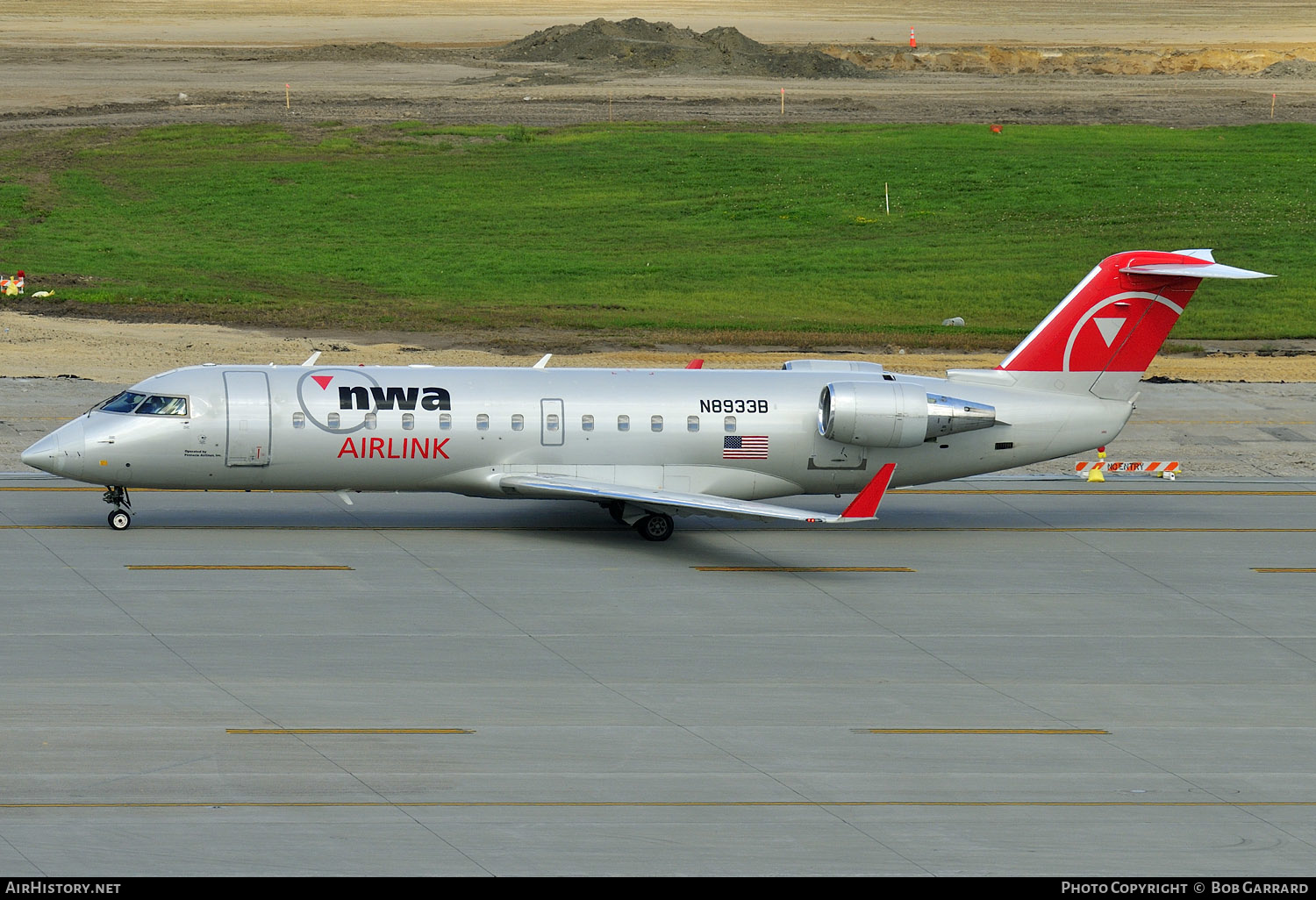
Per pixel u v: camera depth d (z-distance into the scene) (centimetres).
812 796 8319
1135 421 19475
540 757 8725
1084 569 13412
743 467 13750
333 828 7662
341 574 12250
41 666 9831
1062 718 9750
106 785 8056
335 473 13100
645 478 13550
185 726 8944
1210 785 8719
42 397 18150
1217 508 15850
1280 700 10281
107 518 13675
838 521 12431
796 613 11788
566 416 13350
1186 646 11406
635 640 10950
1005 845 7762
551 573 12556
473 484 13350
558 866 7312
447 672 10106
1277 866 7619
